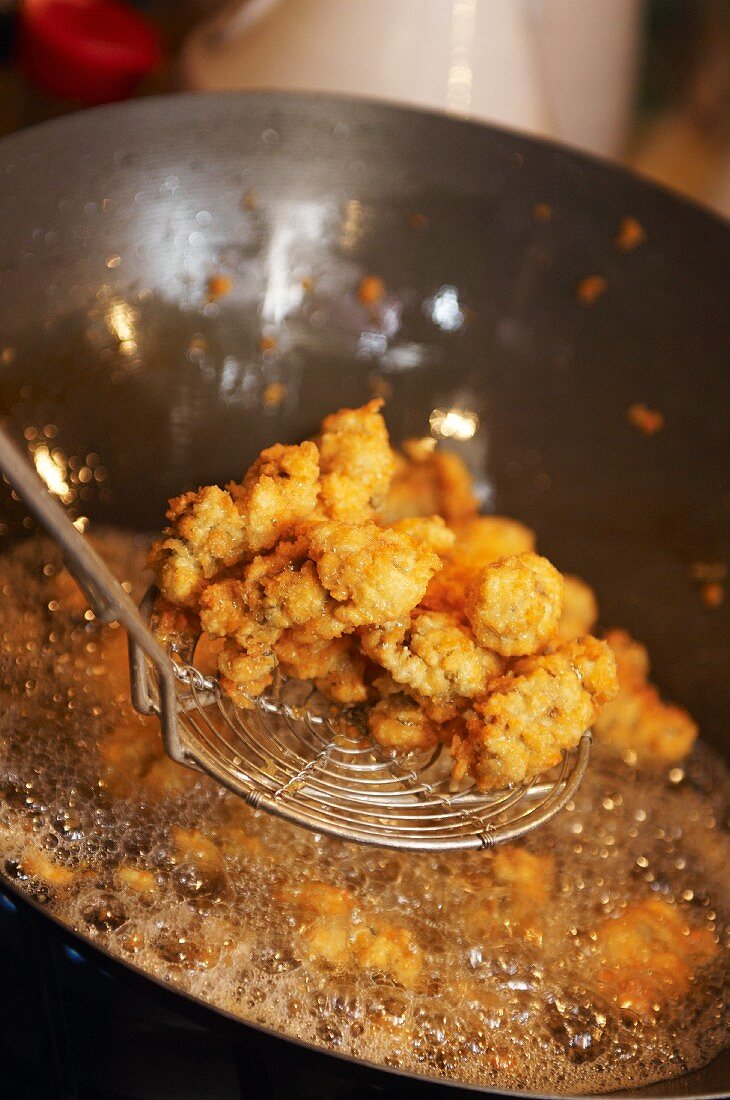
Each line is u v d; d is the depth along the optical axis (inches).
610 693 17.0
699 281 23.6
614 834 20.8
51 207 22.4
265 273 24.6
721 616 23.4
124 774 19.1
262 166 23.7
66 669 20.4
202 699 17.2
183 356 24.2
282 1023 17.2
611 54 30.9
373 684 17.5
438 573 17.9
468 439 24.6
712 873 20.6
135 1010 17.5
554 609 16.9
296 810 16.2
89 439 23.2
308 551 16.6
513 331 25.0
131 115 22.3
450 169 23.9
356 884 18.7
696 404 23.9
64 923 16.1
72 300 23.1
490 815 16.8
